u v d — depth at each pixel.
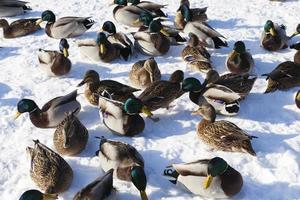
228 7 4.75
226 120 3.18
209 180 2.61
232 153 2.96
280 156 2.93
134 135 3.12
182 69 3.79
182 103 3.40
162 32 3.94
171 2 4.95
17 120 3.28
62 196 2.74
